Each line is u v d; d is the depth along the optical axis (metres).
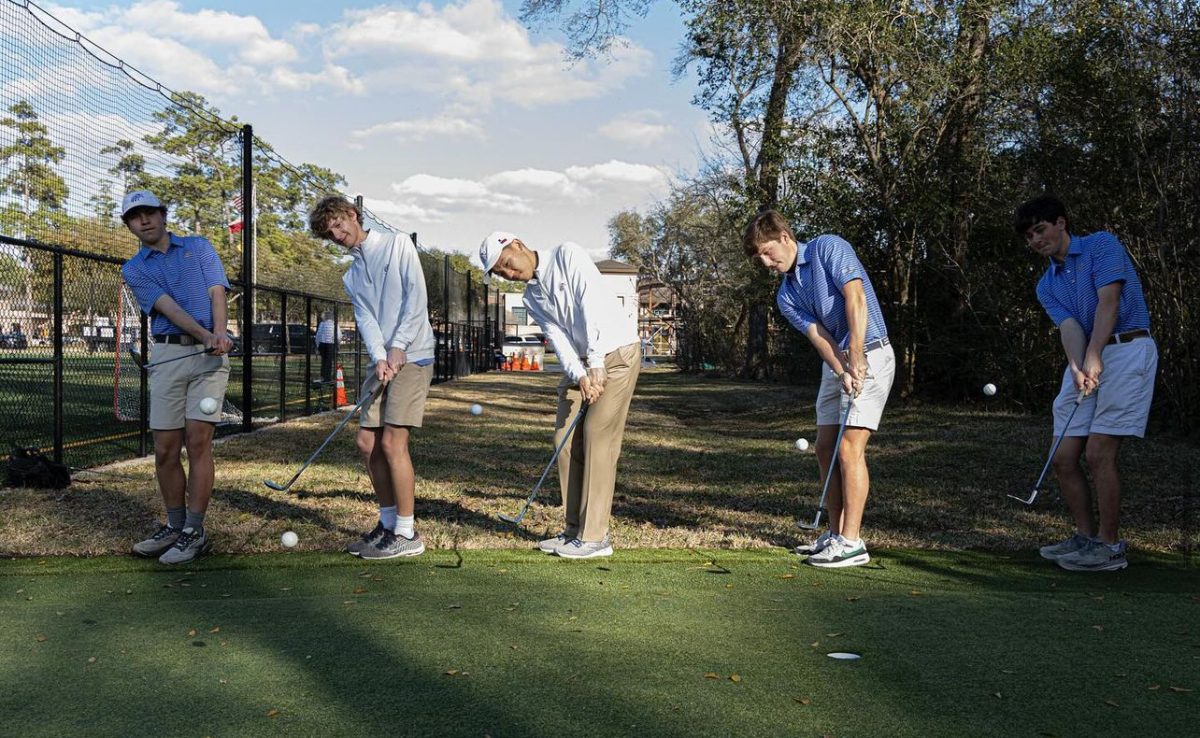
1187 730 2.18
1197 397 7.74
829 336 4.02
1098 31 8.70
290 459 6.88
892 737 2.12
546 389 17.34
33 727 2.15
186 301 3.95
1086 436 3.89
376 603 3.22
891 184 10.98
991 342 10.30
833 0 10.45
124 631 2.88
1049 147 9.23
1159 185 8.18
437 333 18.38
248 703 2.30
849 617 3.09
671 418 11.78
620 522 4.78
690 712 2.25
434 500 5.29
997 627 2.98
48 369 6.96
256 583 3.51
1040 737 2.13
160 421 3.86
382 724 2.18
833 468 3.98
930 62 10.24
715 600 3.30
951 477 6.26
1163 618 3.10
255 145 9.04
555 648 2.73
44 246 5.74
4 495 5.16
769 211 4.05
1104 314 3.74
